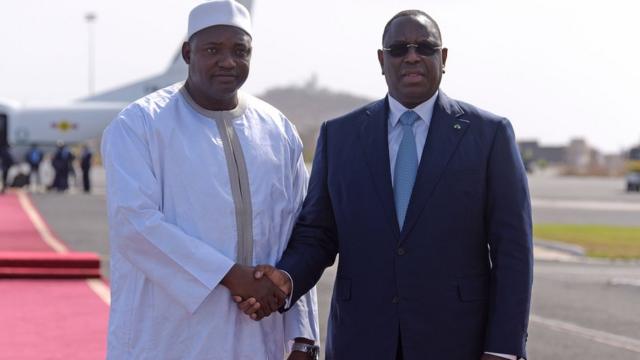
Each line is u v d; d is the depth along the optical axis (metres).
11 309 9.60
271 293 3.96
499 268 3.96
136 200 3.87
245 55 4.06
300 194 4.36
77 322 8.95
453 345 3.96
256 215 4.06
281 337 4.25
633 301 11.73
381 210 4.01
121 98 46.75
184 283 3.89
